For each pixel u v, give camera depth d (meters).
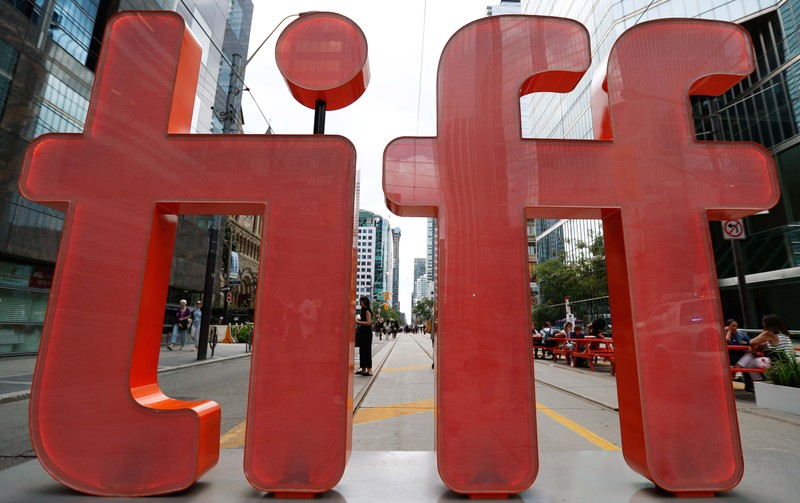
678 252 2.75
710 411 2.60
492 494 2.50
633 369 2.71
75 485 2.51
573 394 7.15
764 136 26.75
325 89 2.90
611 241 2.99
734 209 2.82
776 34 26.16
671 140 2.89
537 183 2.83
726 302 29.62
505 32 3.05
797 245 24.44
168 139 2.81
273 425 2.55
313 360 2.62
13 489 2.58
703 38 3.02
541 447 4.02
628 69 2.98
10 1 13.25
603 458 3.25
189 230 23.70
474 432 2.57
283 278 2.69
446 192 2.82
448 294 2.71
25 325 13.59
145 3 19.77
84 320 2.63
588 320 34.59
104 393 2.58
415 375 9.52
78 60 16.17
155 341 2.89
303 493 2.49
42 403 2.54
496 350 2.66
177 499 2.44
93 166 2.77
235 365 12.24
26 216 13.45
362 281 118.62
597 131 3.40
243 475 2.86
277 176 2.78
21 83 13.61
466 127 2.91
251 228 47.88
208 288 13.51
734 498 2.48
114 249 2.70
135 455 2.54
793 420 5.31
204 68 25.00
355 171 2.80
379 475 2.83
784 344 7.41
